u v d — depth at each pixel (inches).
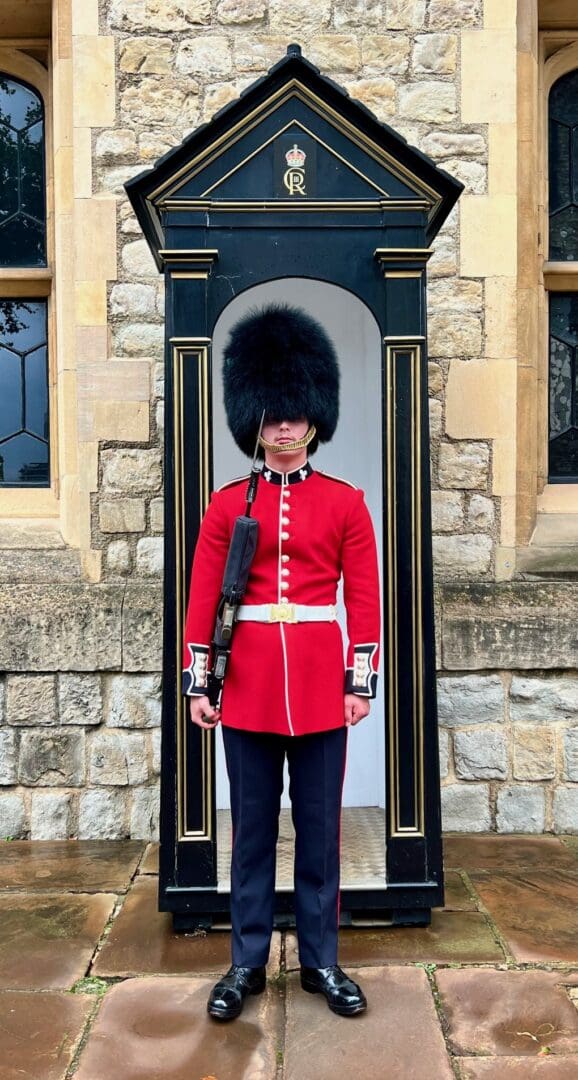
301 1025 71.3
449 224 115.6
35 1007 74.5
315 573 72.6
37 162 125.4
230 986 73.2
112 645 111.3
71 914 91.1
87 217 114.3
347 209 82.4
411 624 85.3
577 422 127.3
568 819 114.2
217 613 73.0
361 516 73.2
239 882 74.2
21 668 111.3
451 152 115.6
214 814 85.7
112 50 114.2
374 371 103.8
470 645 112.2
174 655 85.2
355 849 94.6
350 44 115.6
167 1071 66.2
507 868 102.3
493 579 116.0
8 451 126.0
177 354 83.1
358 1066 66.5
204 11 114.9
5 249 125.5
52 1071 66.4
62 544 117.7
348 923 87.1
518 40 117.6
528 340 118.8
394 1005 74.0
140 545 115.0
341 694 72.5
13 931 87.6
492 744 113.6
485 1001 74.8
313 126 82.3
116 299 114.7
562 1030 71.2
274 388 72.5
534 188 120.0
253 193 82.4
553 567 116.5
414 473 84.4
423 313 83.6
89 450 114.7
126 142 114.5
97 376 114.7
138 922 89.3
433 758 86.0
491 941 84.8
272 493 73.2
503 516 116.0
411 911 87.3
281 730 70.2
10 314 125.8
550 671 113.8
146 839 112.5
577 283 125.9
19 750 112.3
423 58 115.6
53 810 112.4
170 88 114.8
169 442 83.9
